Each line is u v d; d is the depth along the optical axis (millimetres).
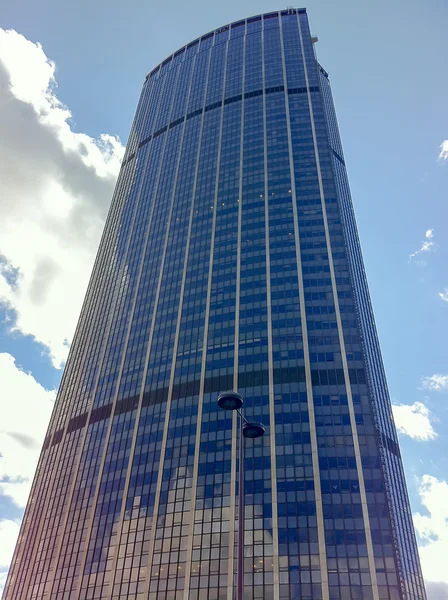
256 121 164875
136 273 146500
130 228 162250
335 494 90500
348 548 84625
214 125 172000
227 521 92250
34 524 115875
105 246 170000
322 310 116438
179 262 139875
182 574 88812
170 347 123562
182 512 96062
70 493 112375
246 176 150375
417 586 87688
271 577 84000
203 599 84938
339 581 81750
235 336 118250
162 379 118562
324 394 103375
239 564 27625
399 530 90500
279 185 144125
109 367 130750
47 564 104625
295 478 93625
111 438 115188
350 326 112750
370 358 113812
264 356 112438
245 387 108688
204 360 117062
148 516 98375
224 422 105500
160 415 112375
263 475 95375
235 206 144500
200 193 153375
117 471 108438
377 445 95438
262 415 103188
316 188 140375
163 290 136375
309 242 129375
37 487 124188
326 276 122188
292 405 103125
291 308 118562
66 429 128875
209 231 142250
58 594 98188
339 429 98188
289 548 86125
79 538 103250
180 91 196875
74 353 149000
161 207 158500
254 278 127125
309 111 161625
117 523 100625
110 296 149375
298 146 152250
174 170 166625
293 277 123938
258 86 176125
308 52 182000
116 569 94500
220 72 190625
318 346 111000
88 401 128625
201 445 103812
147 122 198750
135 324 134375
